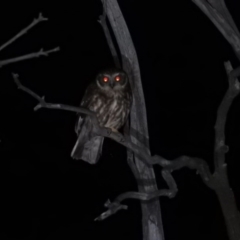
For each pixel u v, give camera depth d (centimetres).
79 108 551
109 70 870
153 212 939
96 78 874
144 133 911
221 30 532
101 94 862
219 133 557
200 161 560
